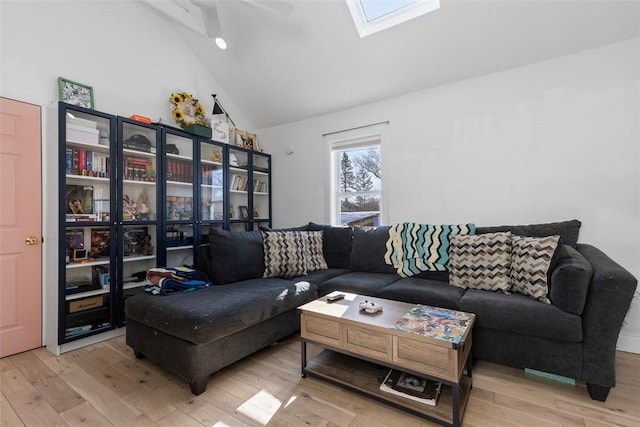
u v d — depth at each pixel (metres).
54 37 2.43
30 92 2.29
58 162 2.21
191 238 3.20
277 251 2.76
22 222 2.21
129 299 2.04
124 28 2.88
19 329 2.18
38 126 2.30
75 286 2.31
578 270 1.59
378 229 2.99
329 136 3.68
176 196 3.10
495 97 2.64
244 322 1.84
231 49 3.28
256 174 4.07
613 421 1.39
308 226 3.39
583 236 2.30
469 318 1.63
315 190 3.81
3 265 2.13
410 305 1.88
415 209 3.05
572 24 2.18
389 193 3.20
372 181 3.48
